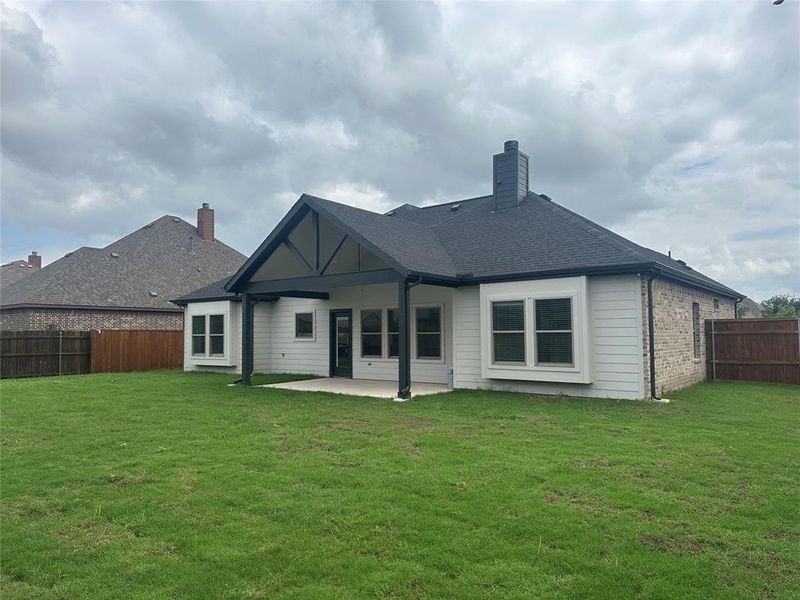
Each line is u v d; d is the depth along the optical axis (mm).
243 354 13633
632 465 5566
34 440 7004
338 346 16172
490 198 17547
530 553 3566
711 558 3494
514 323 11195
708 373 14836
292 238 13516
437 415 8680
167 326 23891
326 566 3420
